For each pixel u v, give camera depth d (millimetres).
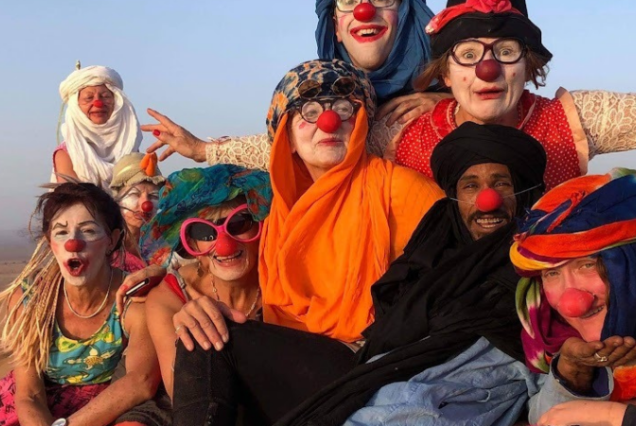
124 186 6645
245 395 3756
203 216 4230
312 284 4164
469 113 4520
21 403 4289
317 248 4191
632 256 3062
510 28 4332
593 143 4648
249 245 4297
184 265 4402
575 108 4641
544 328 3348
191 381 3625
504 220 3760
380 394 3430
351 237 4129
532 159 3750
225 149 5336
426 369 3480
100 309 4418
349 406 3389
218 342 3684
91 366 4395
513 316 3531
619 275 3045
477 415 3430
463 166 3777
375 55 5270
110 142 8102
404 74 5344
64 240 4305
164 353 4016
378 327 3682
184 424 3537
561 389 3205
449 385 3432
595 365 3049
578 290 3098
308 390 3670
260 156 5289
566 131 4605
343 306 4027
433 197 4199
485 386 3486
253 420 3828
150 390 4176
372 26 5227
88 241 4332
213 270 4262
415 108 4914
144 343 4250
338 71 4312
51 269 4418
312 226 4176
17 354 4355
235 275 4246
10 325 4414
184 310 3791
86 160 7859
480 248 3643
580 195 3148
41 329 4340
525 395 3562
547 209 3256
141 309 4293
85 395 4426
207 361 3662
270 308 4219
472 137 3746
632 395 3166
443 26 4516
